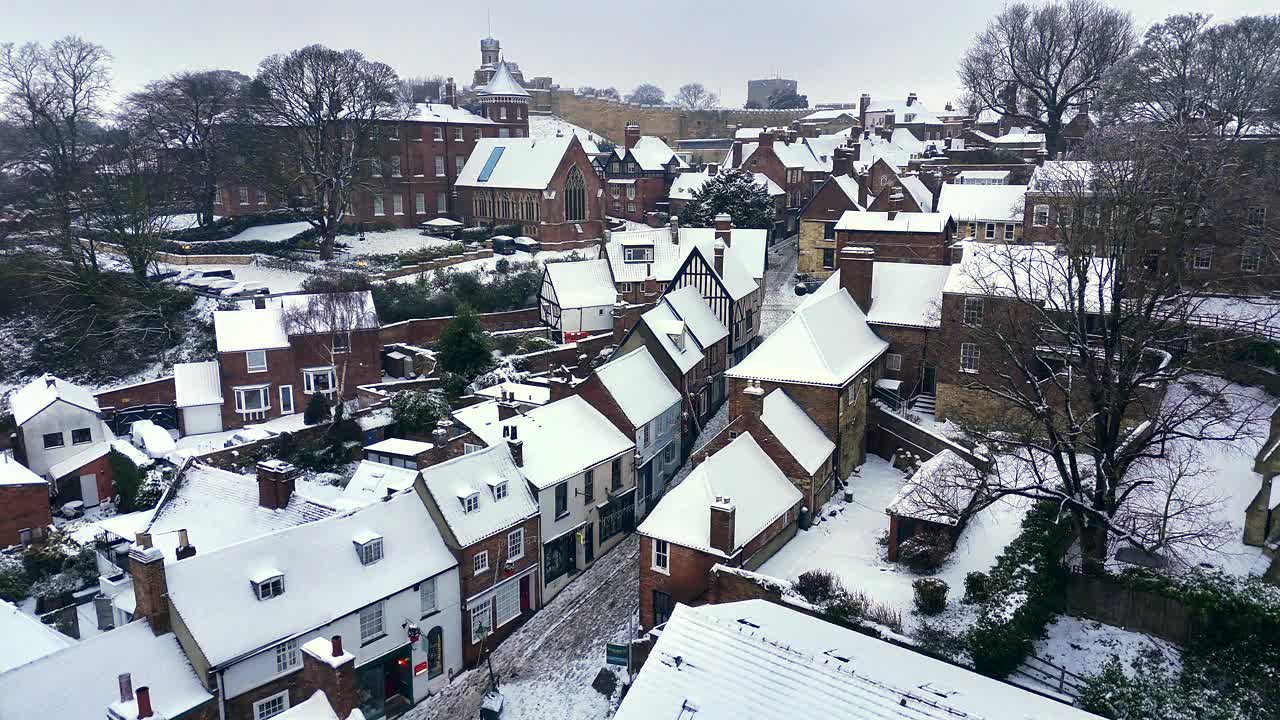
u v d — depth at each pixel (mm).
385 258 84938
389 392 61969
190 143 88188
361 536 36156
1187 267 52031
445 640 38000
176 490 43000
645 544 37000
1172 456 37531
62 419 54656
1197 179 52438
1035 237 69312
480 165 102562
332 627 33719
